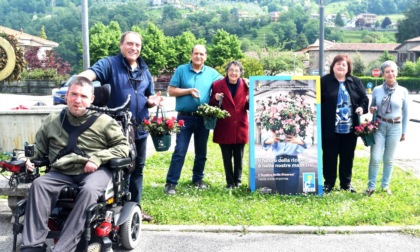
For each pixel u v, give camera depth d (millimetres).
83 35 15562
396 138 7461
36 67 49312
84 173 4984
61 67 51562
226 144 7746
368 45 93688
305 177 7516
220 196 7352
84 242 4742
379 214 6492
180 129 7504
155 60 67625
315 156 7547
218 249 5566
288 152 7531
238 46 75562
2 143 10148
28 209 4633
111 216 4953
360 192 7758
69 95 5098
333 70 7527
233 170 8242
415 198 7359
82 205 4613
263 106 7559
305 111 7543
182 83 7527
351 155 7719
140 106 6121
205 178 8680
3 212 6699
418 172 9820
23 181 5965
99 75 5941
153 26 68938
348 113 7465
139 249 5535
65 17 141875
